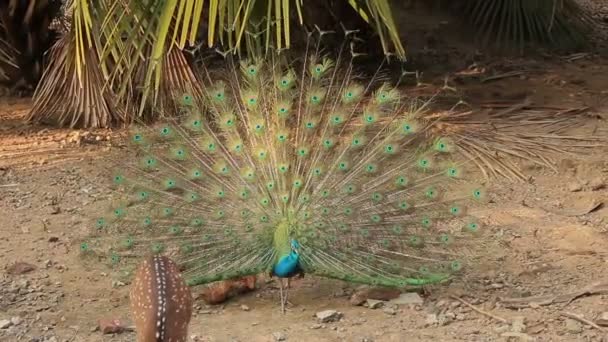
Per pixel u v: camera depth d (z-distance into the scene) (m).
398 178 6.14
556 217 7.34
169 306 4.20
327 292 6.14
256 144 6.18
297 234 5.80
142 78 9.19
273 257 5.77
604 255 6.61
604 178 8.05
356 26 11.05
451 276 6.05
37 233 6.95
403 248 6.00
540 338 5.46
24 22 10.41
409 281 5.84
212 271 5.78
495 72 11.34
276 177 6.01
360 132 6.31
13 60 10.61
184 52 9.04
